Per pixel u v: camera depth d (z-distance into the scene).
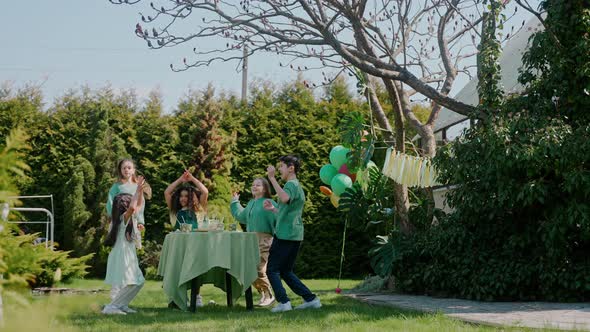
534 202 8.27
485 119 8.43
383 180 10.45
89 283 11.37
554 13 8.52
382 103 16.41
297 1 8.68
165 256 7.39
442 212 10.15
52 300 1.51
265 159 14.80
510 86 12.12
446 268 8.81
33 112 14.53
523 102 8.64
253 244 7.21
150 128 14.81
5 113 14.27
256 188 8.22
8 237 1.68
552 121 8.11
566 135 7.85
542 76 8.84
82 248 13.84
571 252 8.16
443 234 8.87
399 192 10.38
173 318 6.20
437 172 8.94
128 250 6.79
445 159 8.70
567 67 8.35
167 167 14.49
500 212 8.50
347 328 5.33
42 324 1.47
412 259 9.42
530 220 8.38
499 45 8.80
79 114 14.77
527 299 8.20
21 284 1.54
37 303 1.50
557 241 7.77
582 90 8.34
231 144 14.66
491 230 8.67
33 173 14.23
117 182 7.14
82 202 13.98
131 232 6.79
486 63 8.73
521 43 13.56
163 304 8.00
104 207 14.02
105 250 13.89
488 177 8.09
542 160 7.75
